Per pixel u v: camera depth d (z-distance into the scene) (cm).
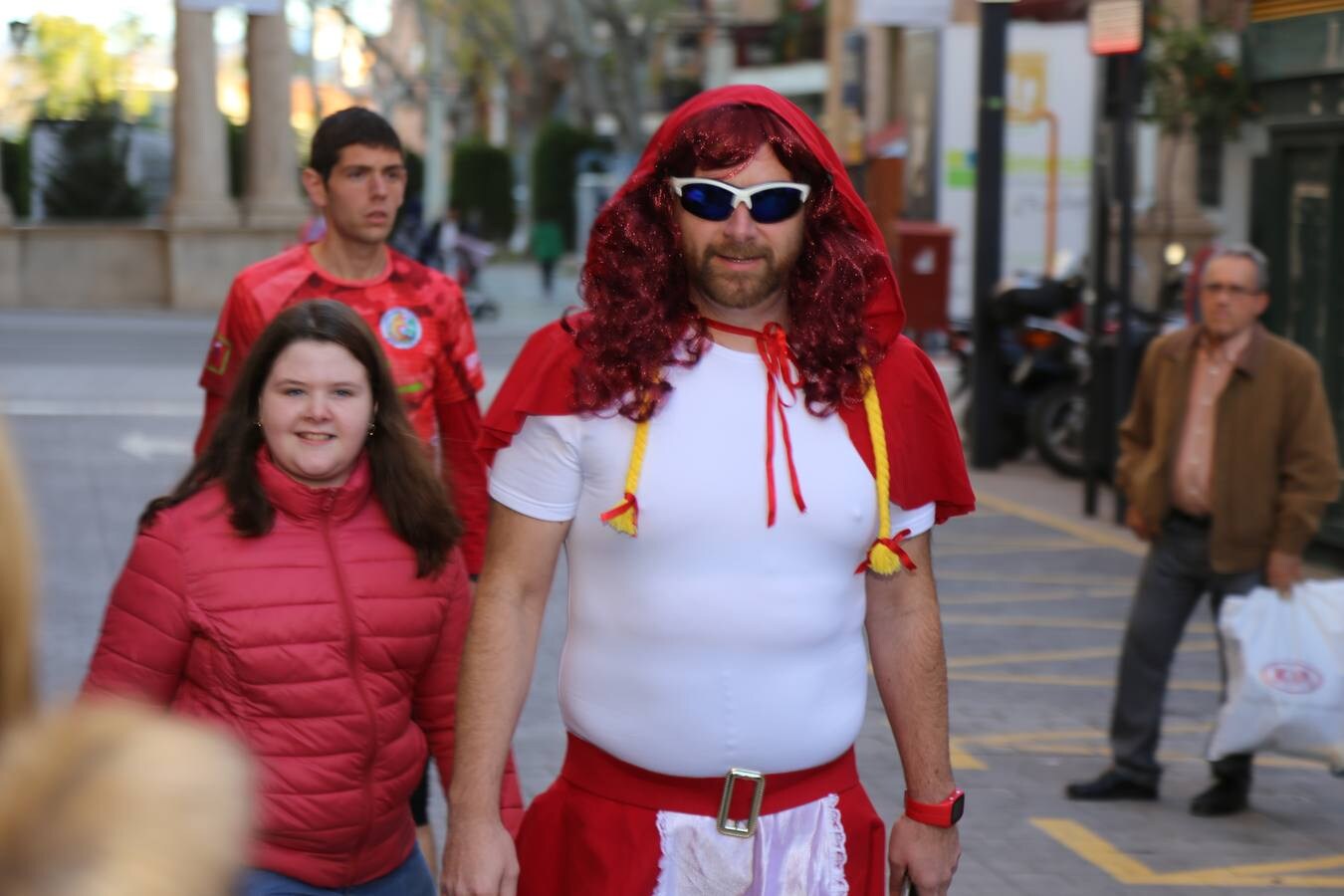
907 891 328
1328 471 608
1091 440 1254
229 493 340
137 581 335
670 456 292
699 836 297
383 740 345
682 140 296
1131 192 1209
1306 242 1062
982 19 1400
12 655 119
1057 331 1427
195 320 2700
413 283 477
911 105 2219
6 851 97
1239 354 615
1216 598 634
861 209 307
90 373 1947
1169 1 1903
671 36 4350
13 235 2842
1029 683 827
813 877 301
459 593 360
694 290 303
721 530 292
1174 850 600
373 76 5406
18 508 119
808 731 299
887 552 299
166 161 3388
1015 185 2164
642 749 297
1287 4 1059
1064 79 2145
